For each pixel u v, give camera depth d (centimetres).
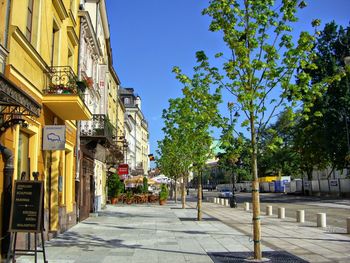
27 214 820
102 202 3177
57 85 1301
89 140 2033
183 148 2400
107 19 3120
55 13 1431
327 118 4372
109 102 3775
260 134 1002
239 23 992
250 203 4341
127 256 1034
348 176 5222
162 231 1602
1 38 903
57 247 1174
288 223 1984
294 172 7425
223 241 1314
